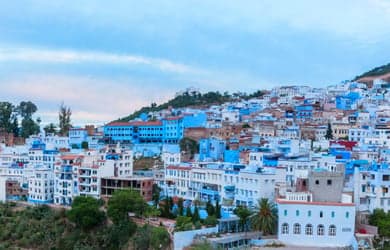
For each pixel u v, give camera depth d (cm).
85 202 18050
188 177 19750
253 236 15138
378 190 15812
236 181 17950
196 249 13500
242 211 15725
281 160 19288
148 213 17138
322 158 19250
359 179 16062
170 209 17825
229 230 15662
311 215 14625
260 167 18200
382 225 14450
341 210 14488
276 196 16475
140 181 19650
